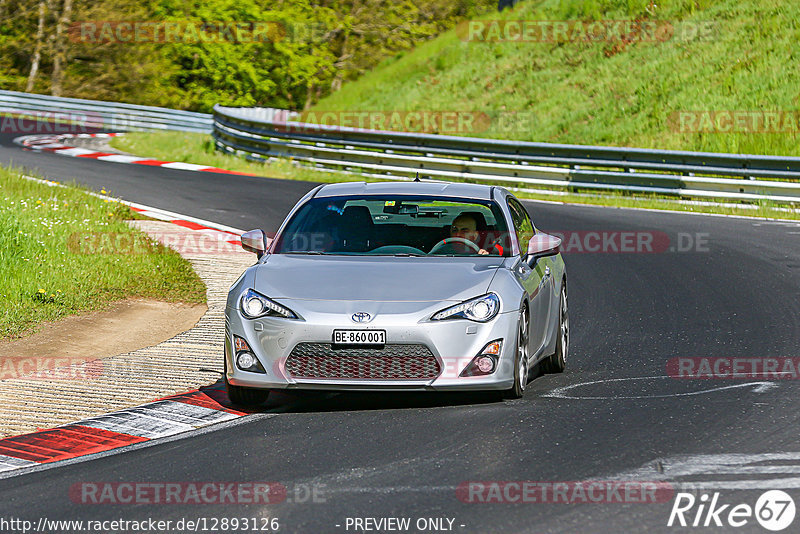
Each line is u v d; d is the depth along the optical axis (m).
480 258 27.92
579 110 120.94
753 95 110.12
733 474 19.55
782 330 35.97
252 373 25.22
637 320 38.94
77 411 26.45
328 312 24.83
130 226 61.12
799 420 23.56
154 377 30.33
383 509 17.98
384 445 22.19
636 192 79.69
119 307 41.62
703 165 77.19
